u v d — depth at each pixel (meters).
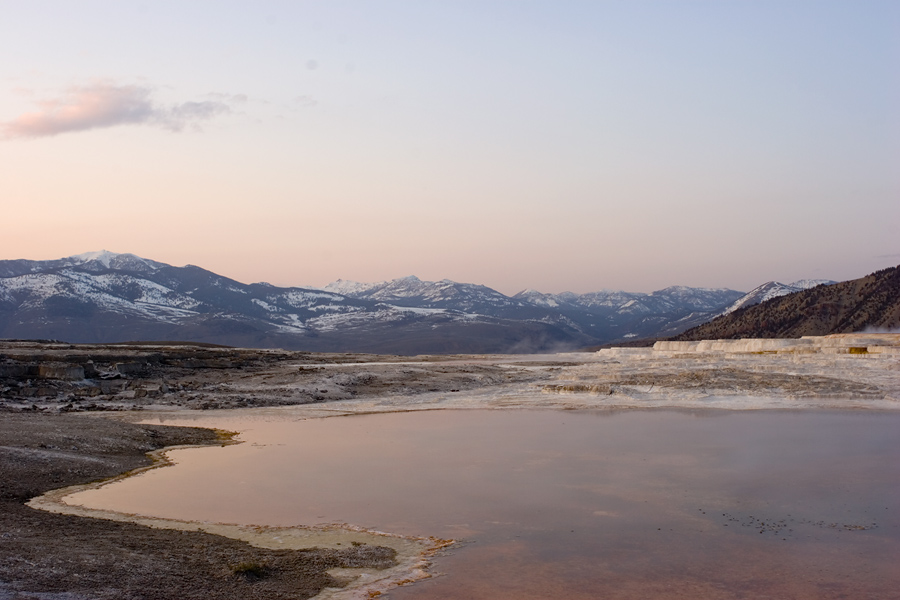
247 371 76.44
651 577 16.80
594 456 31.78
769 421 42.31
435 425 42.50
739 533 20.20
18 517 19.78
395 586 16.11
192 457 31.75
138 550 17.06
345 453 32.88
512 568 17.38
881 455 31.42
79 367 58.97
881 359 64.81
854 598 15.56
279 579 16.14
